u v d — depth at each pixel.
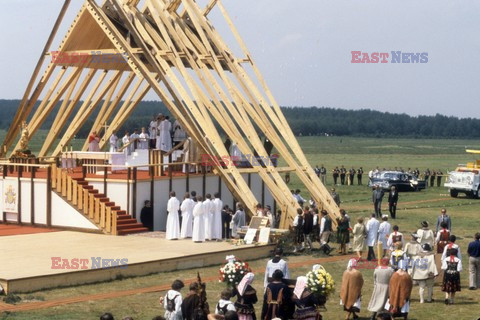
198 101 69.94
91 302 42.56
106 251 54.66
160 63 71.62
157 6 74.81
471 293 47.03
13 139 78.94
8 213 69.50
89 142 82.69
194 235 59.97
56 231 65.50
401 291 39.03
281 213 68.06
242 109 71.56
